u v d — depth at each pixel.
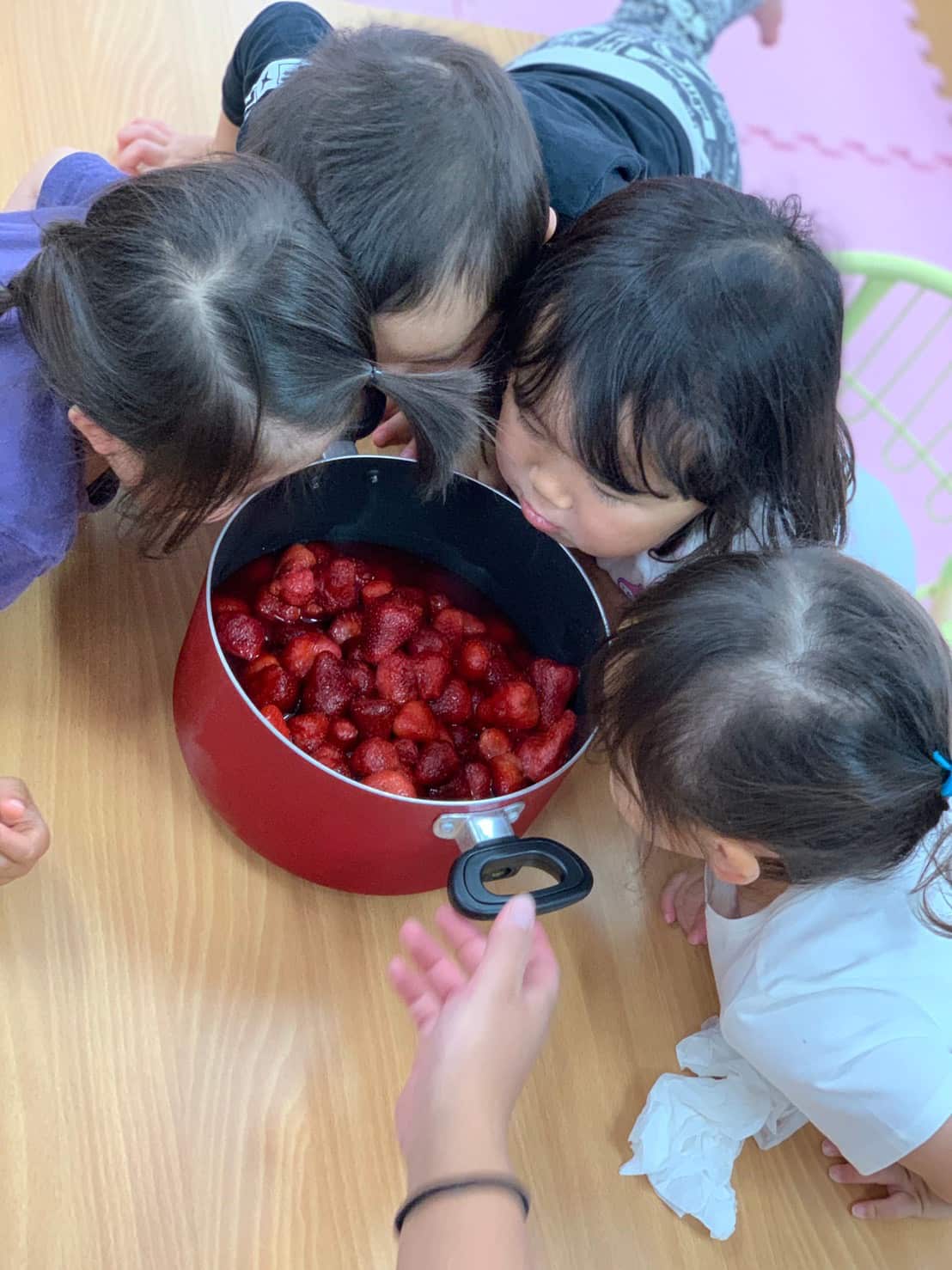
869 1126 0.68
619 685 0.63
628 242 0.65
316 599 0.80
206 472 0.60
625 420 0.65
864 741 0.59
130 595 0.78
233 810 0.68
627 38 1.11
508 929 0.52
